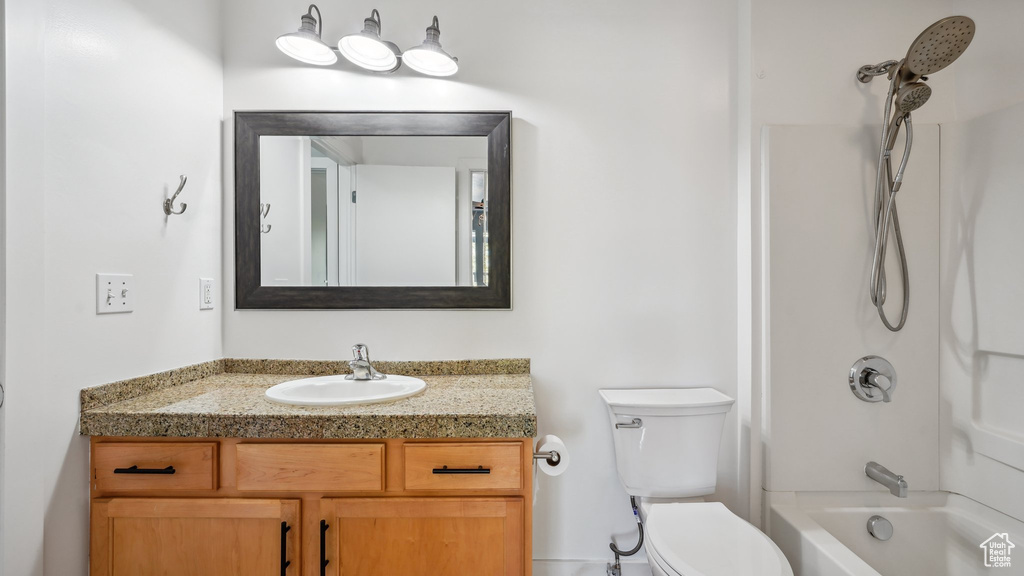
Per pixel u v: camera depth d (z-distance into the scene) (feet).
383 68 5.42
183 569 3.78
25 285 3.31
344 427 3.77
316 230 5.57
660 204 5.58
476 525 3.80
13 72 3.19
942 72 5.30
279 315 5.57
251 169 5.54
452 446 3.83
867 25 5.31
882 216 4.99
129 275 4.23
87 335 3.82
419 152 5.57
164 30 4.65
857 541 5.00
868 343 5.18
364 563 3.78
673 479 4.88
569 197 5.59
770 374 5.18
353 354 5.28
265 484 3.78
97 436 3.80
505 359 5.57
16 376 3.26
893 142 4.85
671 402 4.93
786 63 5.31
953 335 5.06
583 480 5.57
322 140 5.56
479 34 5.61
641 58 5.59
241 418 3.77
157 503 3.75
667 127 5.58
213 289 5.41
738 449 5.57
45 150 3.44
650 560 3.99
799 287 5.18
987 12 4.91
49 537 3.53
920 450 5.15
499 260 5.55
